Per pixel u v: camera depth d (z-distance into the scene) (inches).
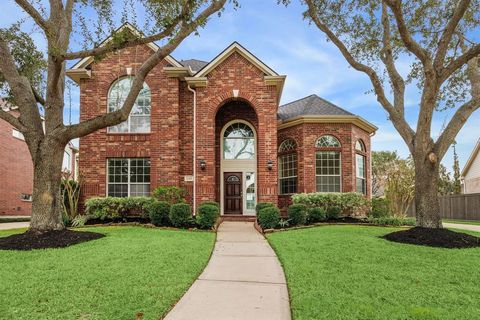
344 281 217.3
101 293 192.1
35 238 325.1
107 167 593.0
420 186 386.0
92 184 582.6
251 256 305.0
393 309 171.0
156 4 336.8
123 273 228.8
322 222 530.3
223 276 241.0
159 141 585.9
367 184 737.0
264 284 223.0
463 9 350.6
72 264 250.1
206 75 604.4
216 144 665.6
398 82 428.8
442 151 381.7
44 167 352.8
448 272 236.1
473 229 520.4
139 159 596.1
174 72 589.9
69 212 541.0
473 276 226.5
